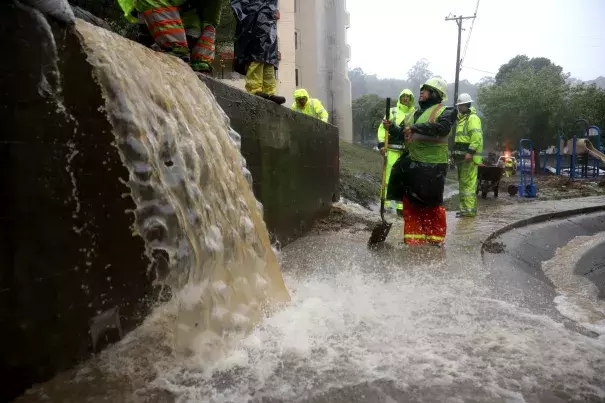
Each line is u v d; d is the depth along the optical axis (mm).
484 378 2600
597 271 5801
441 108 5934
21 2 2281
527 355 2869
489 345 3006
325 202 8719
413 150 5977
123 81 2842
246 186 4230
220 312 3121
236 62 6211
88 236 2676
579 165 23547
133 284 3039
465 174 9211
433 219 6102
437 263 5164
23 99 2303
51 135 2438
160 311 3238
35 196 2371
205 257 3146
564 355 2869
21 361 2338
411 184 5965
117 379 2527
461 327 3303
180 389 2461
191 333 2898
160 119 3115
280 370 2684
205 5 4992
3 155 2227
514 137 39719
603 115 35719
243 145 5207
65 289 2555
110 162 2762
